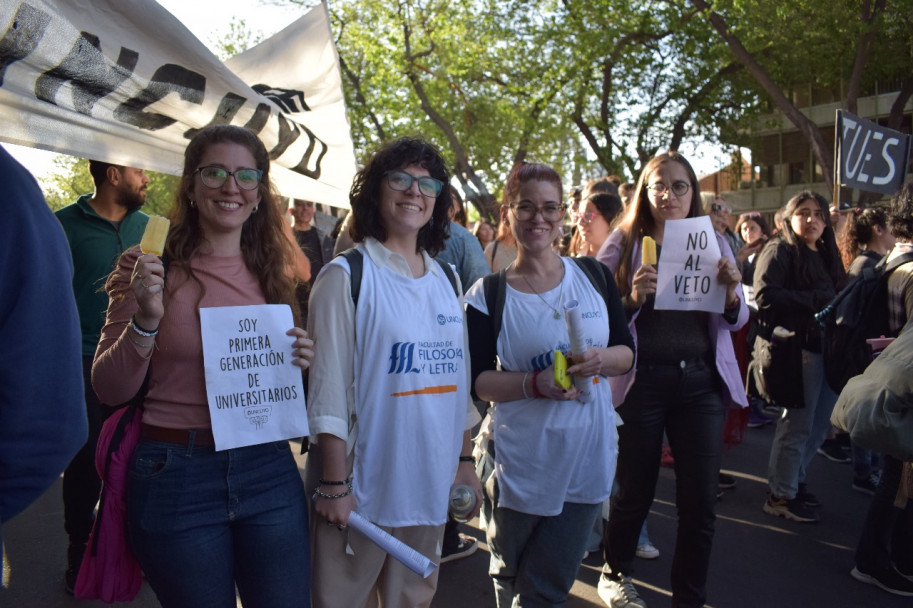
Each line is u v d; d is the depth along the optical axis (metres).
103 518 2.10
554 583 2.77
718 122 23.64
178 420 2.10
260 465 2.16
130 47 2.88
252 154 2.22
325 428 2.25
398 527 2.39
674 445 3.27
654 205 3.31
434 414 2.36
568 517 2.74
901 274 3.81
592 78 21.55
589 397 2.69
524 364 2.74
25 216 1.33
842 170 6.82
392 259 2.41
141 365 2.02
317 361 2.31
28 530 4.45
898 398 3.20
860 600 3.79
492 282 2.84
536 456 2.69
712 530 3.20
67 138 2.82
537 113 21.89
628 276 3.36
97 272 3.71
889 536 3.88
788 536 4.62
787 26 16.75
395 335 2.33
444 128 21.19
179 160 3.34
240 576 2.18
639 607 3.49
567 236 6.15
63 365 1.38
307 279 3.52
